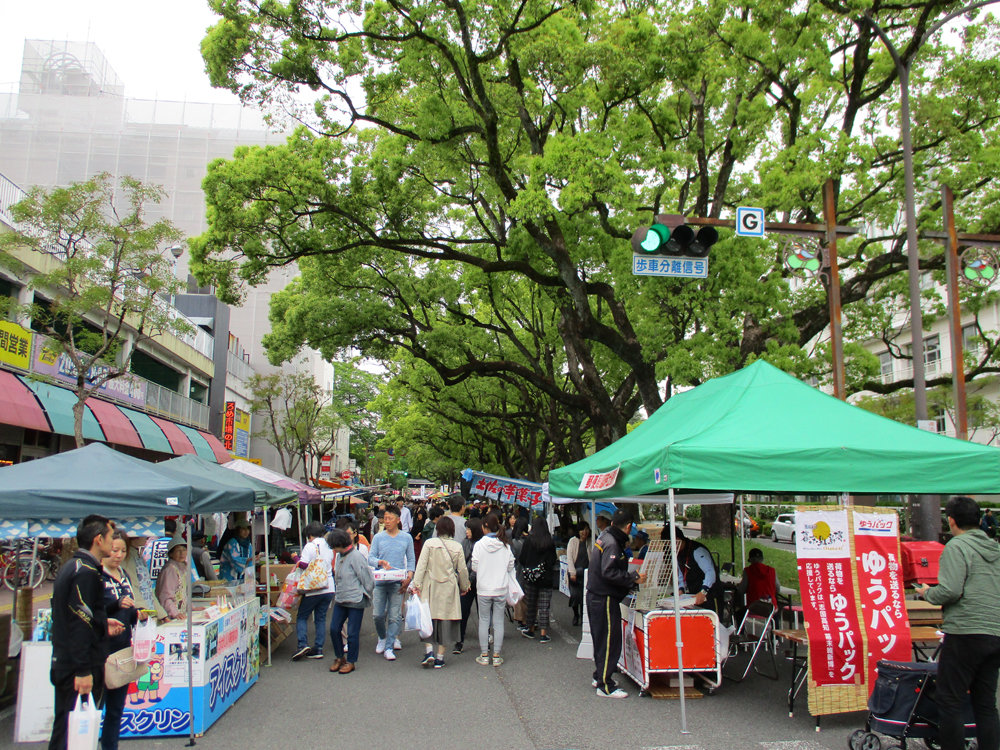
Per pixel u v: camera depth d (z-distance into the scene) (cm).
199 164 3956
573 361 1869
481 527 918
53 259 1686
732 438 614
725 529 1683
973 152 1388
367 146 1728
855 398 3822
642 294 1384
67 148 3853
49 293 1706
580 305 1451
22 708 558
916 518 1116
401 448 4181
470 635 1038
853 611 595
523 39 1292
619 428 1669
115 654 475
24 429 1764
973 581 471
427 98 1373
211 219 1485
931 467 586
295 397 3409
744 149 1384
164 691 571
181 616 629
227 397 3291
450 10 1261
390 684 737
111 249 1394
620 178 1233
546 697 684
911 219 977
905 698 507
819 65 1335
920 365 949
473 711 636
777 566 1481
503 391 2781
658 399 1548
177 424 2592
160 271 1446
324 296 1859
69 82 4181
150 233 1396
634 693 701
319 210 1481
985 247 1005
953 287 973
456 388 2684
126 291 1486
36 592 1305
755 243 1292
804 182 1245
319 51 1300
